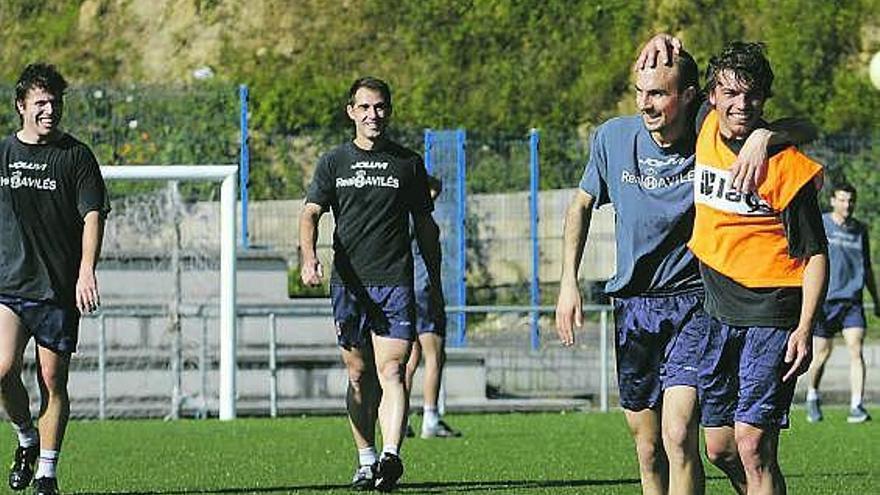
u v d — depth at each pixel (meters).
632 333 21.73
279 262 61.28
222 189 49.19
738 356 20.36
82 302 26.12
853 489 31.02
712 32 95.06
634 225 21.41
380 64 94.94
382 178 29.69
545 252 73.25
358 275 29.80
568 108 92.31
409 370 42.34
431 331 42.19
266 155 80.31
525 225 73.06
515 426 47.19
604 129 21.66
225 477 32.88
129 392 53.88
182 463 35.91
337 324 30.09
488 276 73.06
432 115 91.62
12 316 26.52
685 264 21.36
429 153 67.44
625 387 22.00
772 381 19.86
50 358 26.75
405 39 96.00
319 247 72.25
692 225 21.20
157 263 58.91
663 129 20.88
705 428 20.78
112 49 99.44
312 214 29.92
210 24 99.00
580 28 95.19
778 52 93.94
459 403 54.81
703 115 20.81
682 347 20.80
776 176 19.61
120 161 72.50
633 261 21.52
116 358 53.84
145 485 31.44
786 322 19.91
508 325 71.81
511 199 73.25
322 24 97.44
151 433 44.44
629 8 95.75
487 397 58.00
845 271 48.59
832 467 35.50
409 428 43.12
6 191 26.31
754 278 19.95
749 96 19.58
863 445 40.94
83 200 26.42
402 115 91.62
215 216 61.28
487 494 29.84
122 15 101.31
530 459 36.94
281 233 72.69
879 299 49.06
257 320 56.97
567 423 48.44
